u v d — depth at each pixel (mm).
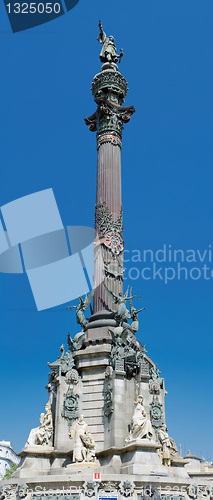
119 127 51812
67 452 37625
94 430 38625
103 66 54125
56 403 40188
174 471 39438
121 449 35812
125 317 43062
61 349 43250
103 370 40688
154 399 40719
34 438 39156
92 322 43531
